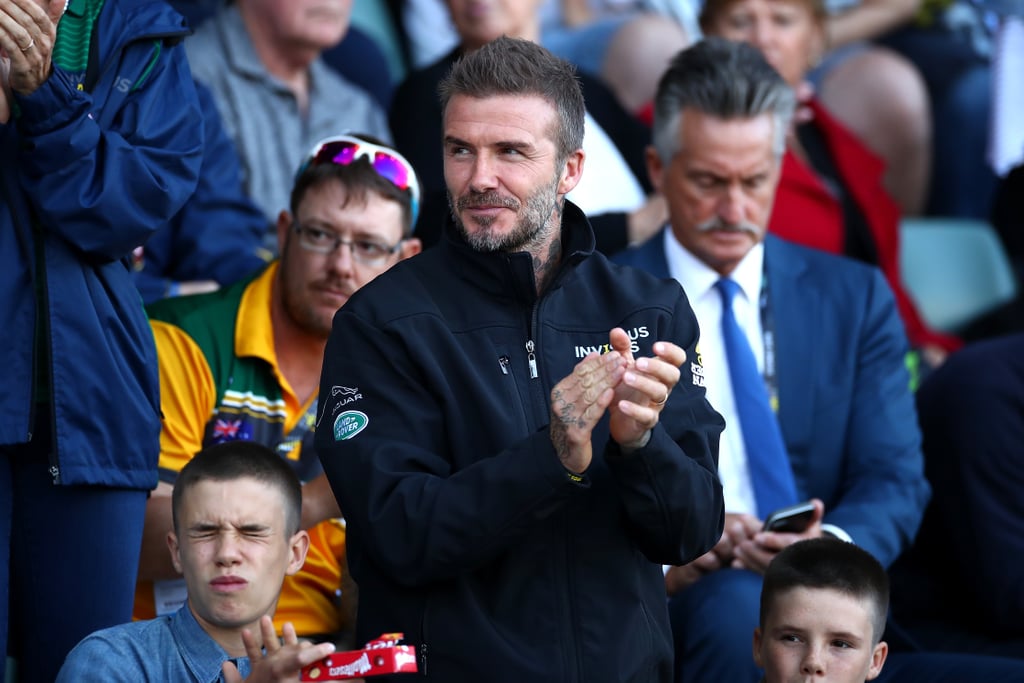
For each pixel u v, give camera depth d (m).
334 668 9.23
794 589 11.75
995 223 23.41
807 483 14.92
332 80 20.03
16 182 10.89
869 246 19.48
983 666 13.26
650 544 9.66
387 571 9.47
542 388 9.89
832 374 15.15
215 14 20.17
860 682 11.75
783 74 19.47
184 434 13.51
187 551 11.38
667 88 15.02
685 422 9.99
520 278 9.91
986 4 25.06
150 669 11.15
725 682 12.76
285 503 11.58
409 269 10.23
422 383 9.81
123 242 11.04
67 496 11.12
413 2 24.86
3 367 10.70
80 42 11.20
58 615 11.30
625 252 15.34
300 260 13.84
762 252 15.38
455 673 9.49
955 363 16.02
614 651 9.50
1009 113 24.52
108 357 11.08
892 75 24.73
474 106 9.80
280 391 13.89
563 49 23.48
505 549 9.45
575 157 10.18
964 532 15.41
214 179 17.00
